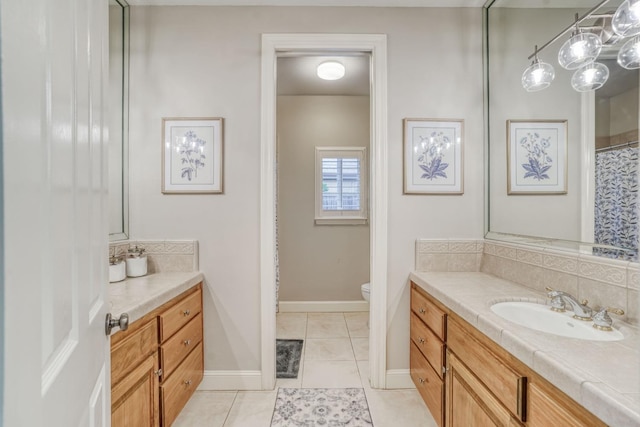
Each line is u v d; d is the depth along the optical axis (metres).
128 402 1.19
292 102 3.35
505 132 1.77
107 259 0.82
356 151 3.36
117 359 1.12
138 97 1.95
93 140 0.70
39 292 0.42
